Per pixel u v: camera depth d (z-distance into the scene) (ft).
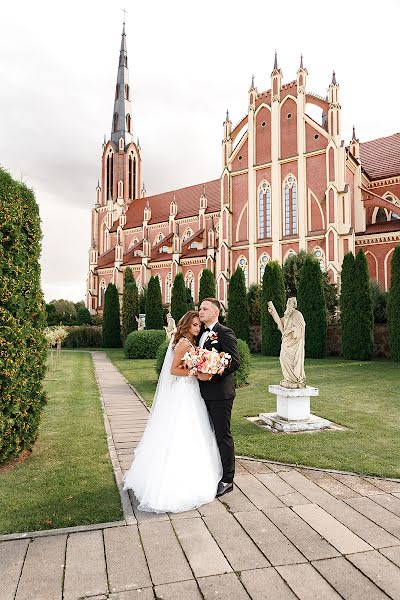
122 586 11.14
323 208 123.44
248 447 23.41
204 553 12.71
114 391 44.68
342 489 17.69
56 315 215.72
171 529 14.23
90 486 17.88
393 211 122.31
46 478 18.80
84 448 23.56
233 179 144.36
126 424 29.84
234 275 97.40
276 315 29.71
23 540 13.50
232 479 17.48
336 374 54.03
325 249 121.08
